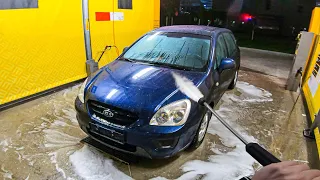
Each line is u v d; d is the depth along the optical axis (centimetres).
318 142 273
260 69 674
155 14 660
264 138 293
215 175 217
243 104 401
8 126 287
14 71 337
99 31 481
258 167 232
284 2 1432
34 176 205
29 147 246
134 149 206
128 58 304
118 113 204
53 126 292
